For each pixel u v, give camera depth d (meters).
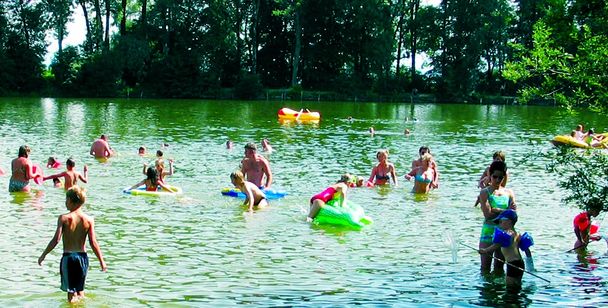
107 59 70.62
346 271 10.80
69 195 9.20
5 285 9.84
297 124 39.59
